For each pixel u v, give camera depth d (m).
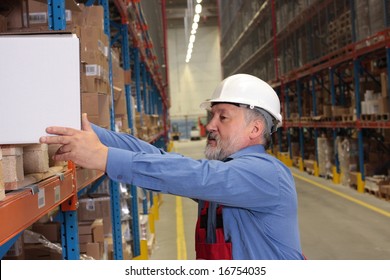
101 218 3.69
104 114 2.92
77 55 1.38
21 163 1.43
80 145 1.39
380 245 5.41
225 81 1.95
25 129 1.36
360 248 5.32
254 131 1.87
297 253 1.82
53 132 1.35
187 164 1.53
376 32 7.50
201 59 31.77
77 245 2.19
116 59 4.46
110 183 3.88
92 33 2.74
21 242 2.55
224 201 1.60
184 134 32.59
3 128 1.36
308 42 11.41
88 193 3.94
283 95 14.50
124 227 4.89
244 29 18.92
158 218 7.75
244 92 1.87
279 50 14.36
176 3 29.36
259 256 1.74
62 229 2.20
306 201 8.23
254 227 1.75
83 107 2.63
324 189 9.41
